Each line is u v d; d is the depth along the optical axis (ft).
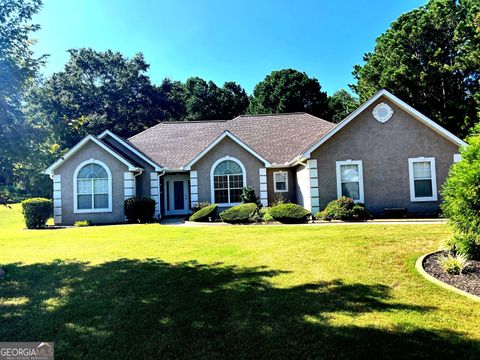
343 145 60.70
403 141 60.29
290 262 26.66
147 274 24.82
